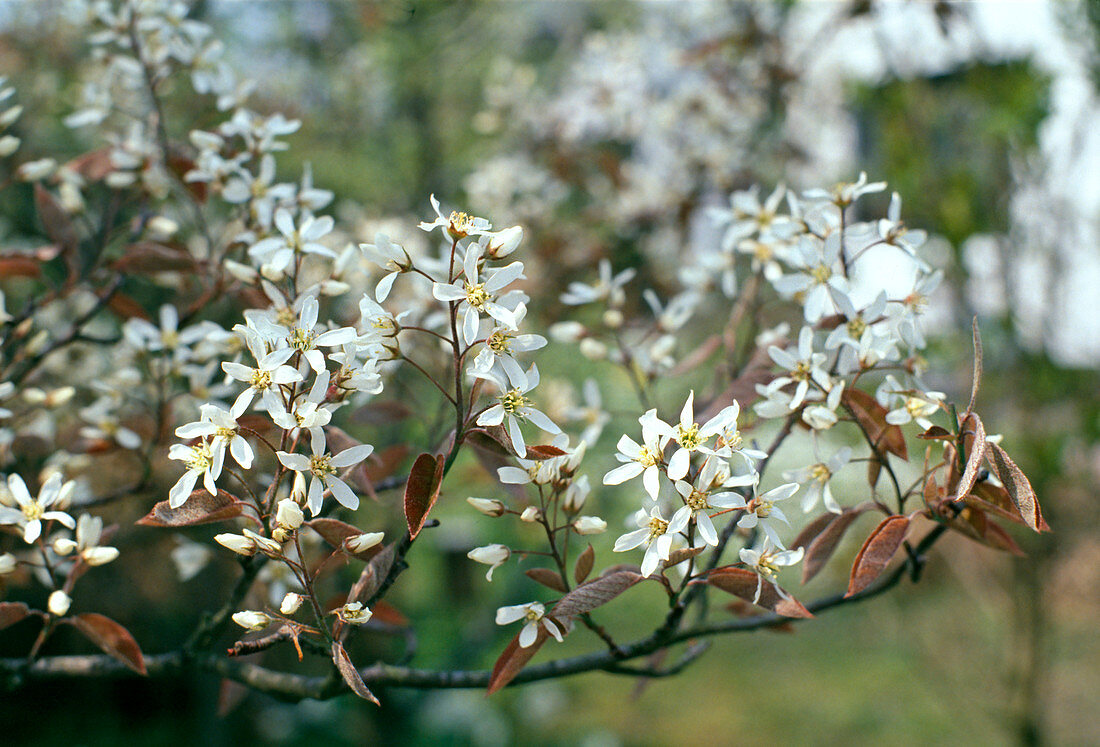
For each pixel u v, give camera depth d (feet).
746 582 4.33
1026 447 10.22
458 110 18.07
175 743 20.20
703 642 5.99
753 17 12.03
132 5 7.01
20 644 17.34
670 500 5.65
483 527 18.30
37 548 5.10
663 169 12.37
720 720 23.12
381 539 4.19
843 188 5.35
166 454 6.46
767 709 23.22
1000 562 12.34
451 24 16.99
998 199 10.67
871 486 4.95
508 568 17.58
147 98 9.74
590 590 4.18
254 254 5.11
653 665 5.94
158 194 7.07
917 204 10.68
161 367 6.42
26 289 9.61
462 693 23.12
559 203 13.92
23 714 20.47
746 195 6.70
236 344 5.87
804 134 14.47
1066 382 10.50
